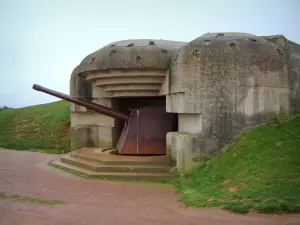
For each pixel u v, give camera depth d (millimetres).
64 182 12781
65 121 27000
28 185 12250
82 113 20078
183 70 13367
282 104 13703
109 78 16406
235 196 9219
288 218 7492
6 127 27875
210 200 9445
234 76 12953
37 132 26344
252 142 12188
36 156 20203
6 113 31453
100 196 10719
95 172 13812
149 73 15680
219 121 13000
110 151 17359
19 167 16234
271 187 9203
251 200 8641
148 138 16203
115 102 19266
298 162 10023
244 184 9969
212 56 13039
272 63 13367
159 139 16203
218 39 13555
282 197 8445
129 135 16359
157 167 13617
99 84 17000
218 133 13000
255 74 13070
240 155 11883
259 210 7953
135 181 12875
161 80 16062
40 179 13352
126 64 15359
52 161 17562
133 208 9266
